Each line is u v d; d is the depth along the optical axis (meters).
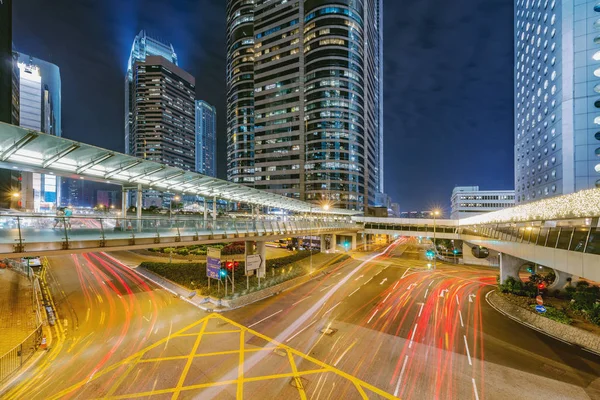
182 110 199.62
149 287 30.30
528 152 60.91
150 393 13.08
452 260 54.72
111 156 21.45
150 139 183.00
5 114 62.62
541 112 54.22
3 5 61.81
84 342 17.92
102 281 32.72
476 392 13.32
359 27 100.12
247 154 114.06
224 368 15.12
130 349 17.09
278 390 13.35
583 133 43.88
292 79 102.88
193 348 17.25
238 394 13.05
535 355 16.81
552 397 13.05
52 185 97.00
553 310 21.73
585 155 43.56
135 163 23.56
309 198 95.38
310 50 98.25
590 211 15.13
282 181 101.88
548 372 15.06
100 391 13.17
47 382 13.81
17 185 73.56
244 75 115.81
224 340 18.34
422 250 69.69
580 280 26.81
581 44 44.56
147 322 21.17
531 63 59.41
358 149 97.75
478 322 21.81
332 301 26.70
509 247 26.97
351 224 64.56
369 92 113.44
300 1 102.81
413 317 22.70
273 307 24.80
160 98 185.88
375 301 26.86
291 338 18.70
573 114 44.72
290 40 103.88
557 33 48.09
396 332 19.81
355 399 12.74
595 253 14.39
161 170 25.72
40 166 20.19
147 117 184.25
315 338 18.73
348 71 96.19
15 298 25.66
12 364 15.01
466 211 128.88
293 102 102.31
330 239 63.84
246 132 114.44
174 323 21.02
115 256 48.47
